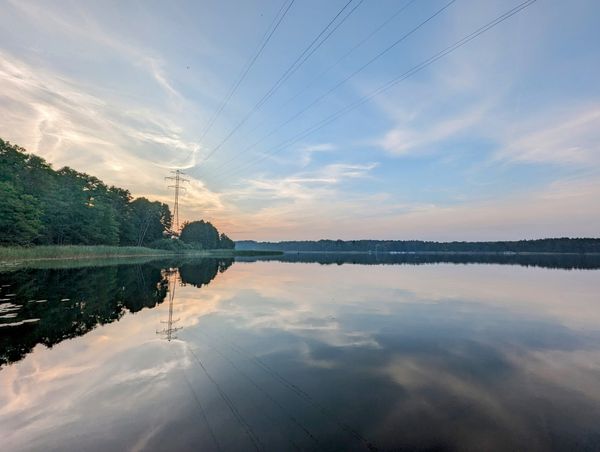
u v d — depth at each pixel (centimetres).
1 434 498
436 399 641
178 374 749
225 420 541
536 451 472
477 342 1055
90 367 787
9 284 2180
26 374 739
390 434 508
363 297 1991
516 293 2212
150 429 511
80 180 8594
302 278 3281
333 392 664
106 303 1645
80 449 460
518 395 666
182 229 13938
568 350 981
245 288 2391
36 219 5647
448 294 2145
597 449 479
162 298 1864
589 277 3509
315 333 1142
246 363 831
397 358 889
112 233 8369
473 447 479
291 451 455
